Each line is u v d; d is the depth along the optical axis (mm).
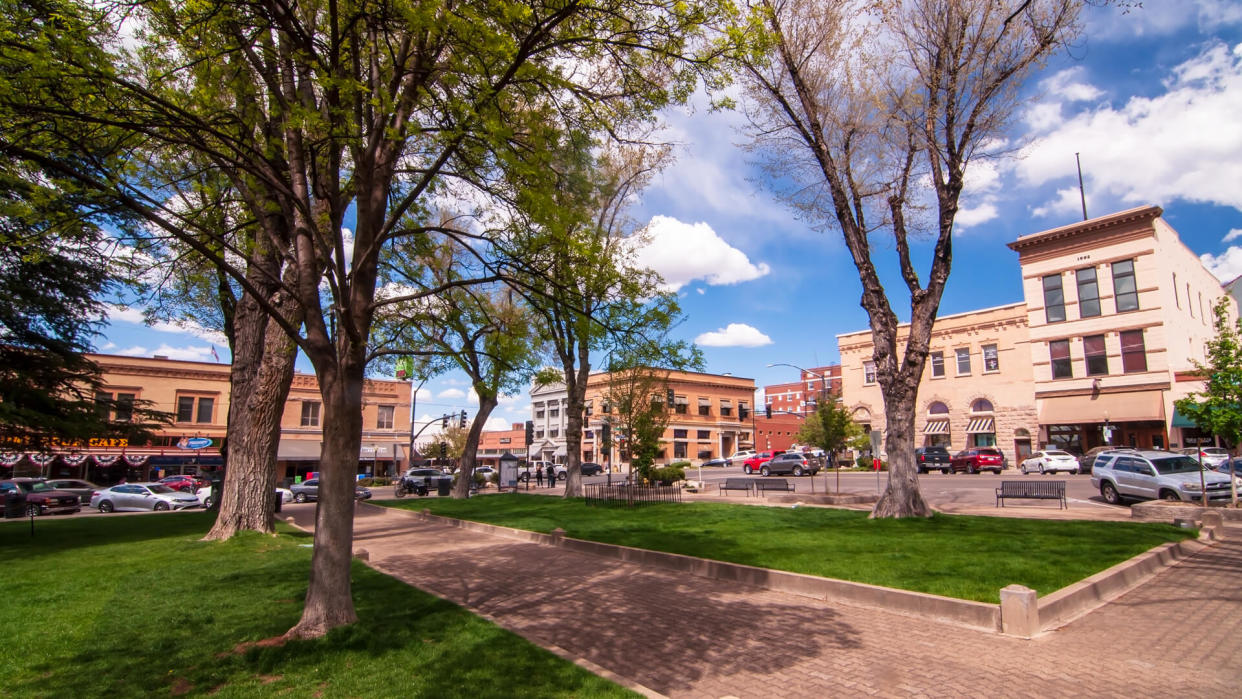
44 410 18438
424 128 6965
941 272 14469
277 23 6250
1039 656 5738
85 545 13586
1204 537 11859
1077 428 36250
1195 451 25844
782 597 8203
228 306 17484
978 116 14102
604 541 12516
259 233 13078
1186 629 6430
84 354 20203
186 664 5387
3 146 5332
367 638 6008
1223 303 15336
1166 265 34500
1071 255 36438
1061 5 12805
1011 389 39344
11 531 16812
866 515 15500
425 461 59250
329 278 6328
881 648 6035
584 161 9070
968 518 14172
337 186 6504
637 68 7539
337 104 6746
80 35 5637
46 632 6383
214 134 6359
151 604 7590
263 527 14641
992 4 13406
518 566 10805
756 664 5641
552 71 7051
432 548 13406
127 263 8609
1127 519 14469
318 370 6711
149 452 42188
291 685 4895
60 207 6535
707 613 7406
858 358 47750
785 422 78625
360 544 14367
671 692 5027
